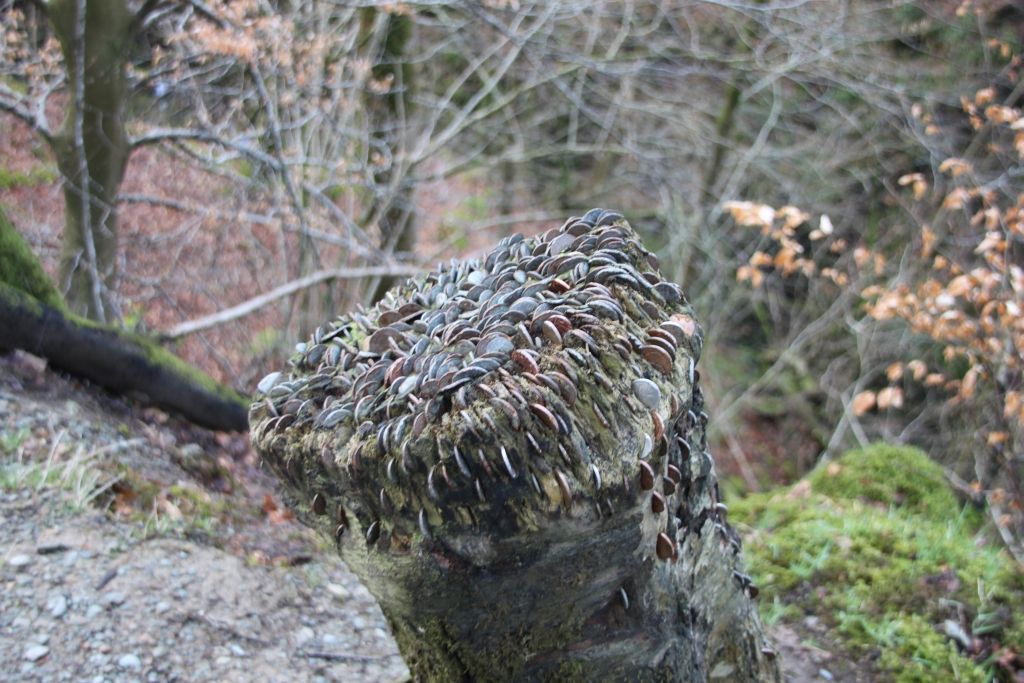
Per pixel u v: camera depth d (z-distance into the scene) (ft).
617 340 5.98
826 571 13.80
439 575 5.84
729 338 37.01
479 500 5.49
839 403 32.19
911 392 29.30
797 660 12.23
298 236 23.99
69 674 9.16
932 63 28.35
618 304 6.31
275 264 24.84
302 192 23.44
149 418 15.65
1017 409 14.49
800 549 14.35
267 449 6.39
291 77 20.04
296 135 22.62
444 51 28.96
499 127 29.30
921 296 16.48
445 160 30.71
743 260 32.12
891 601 13.15
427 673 6.98
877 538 14.44
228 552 12.26
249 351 22.56
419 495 5.63
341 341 7.23
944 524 16.22
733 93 30.01
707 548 7.90
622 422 5.68
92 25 16.96
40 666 9.16
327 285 22.62
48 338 14.48
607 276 6.59
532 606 6.10
